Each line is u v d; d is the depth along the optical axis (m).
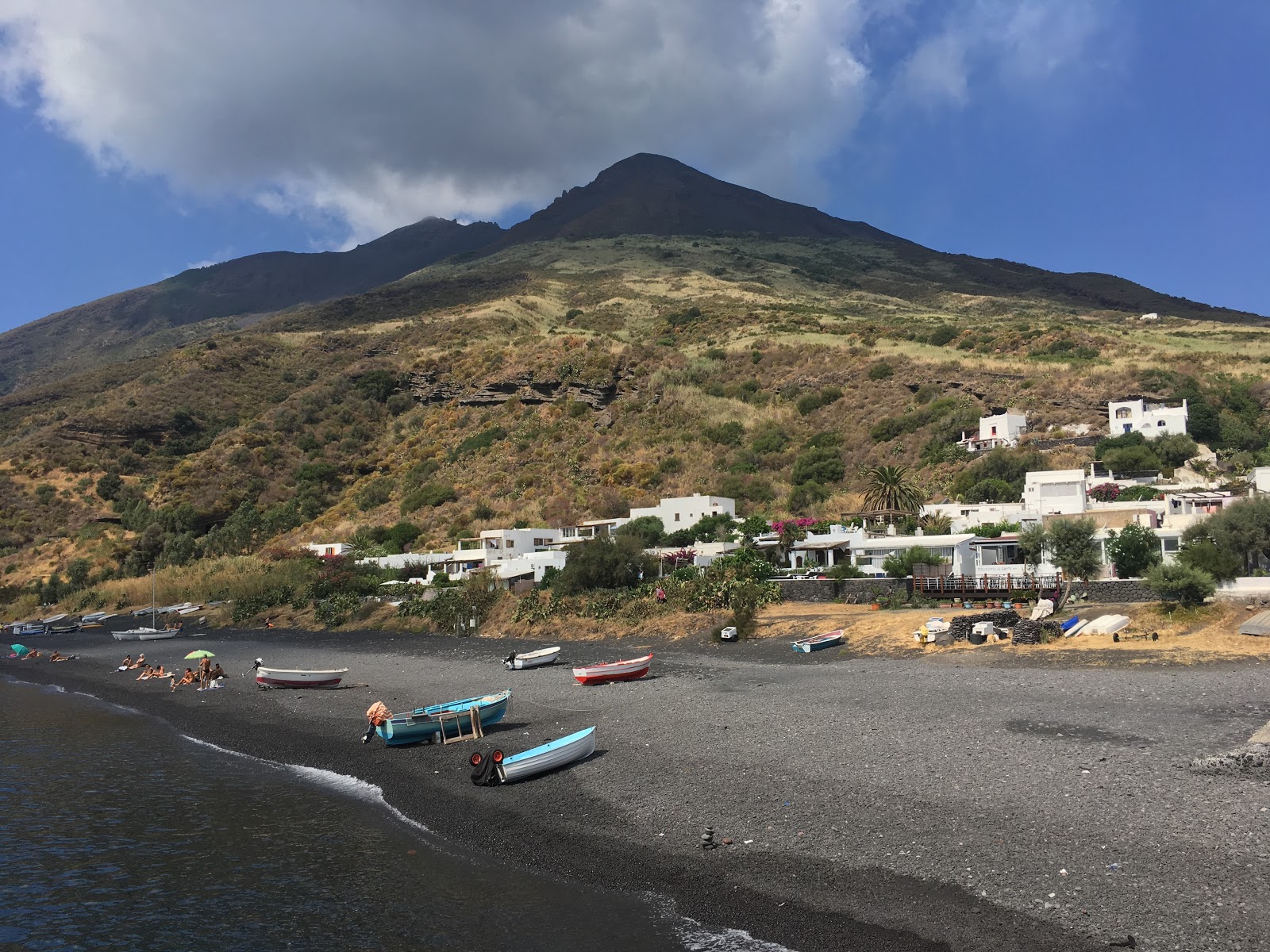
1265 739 20.12
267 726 34.16
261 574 95.56
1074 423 108.81
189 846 20.38
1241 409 110.12
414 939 14.85
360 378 173.12
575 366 153.50
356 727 32.19
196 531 128.38
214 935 15.62
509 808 20.98
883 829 17.09
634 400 143.00
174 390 169.00
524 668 43.91
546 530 94.31
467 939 14.70
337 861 18.78
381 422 163.25
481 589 66.50
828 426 128.38
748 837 17.52
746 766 22.14
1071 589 45.91
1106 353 139.25
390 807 22.44
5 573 119.31
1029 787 18.61
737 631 47.34
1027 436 106.81
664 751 24.36
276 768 27.78
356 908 16.27
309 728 32.91
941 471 102.50
